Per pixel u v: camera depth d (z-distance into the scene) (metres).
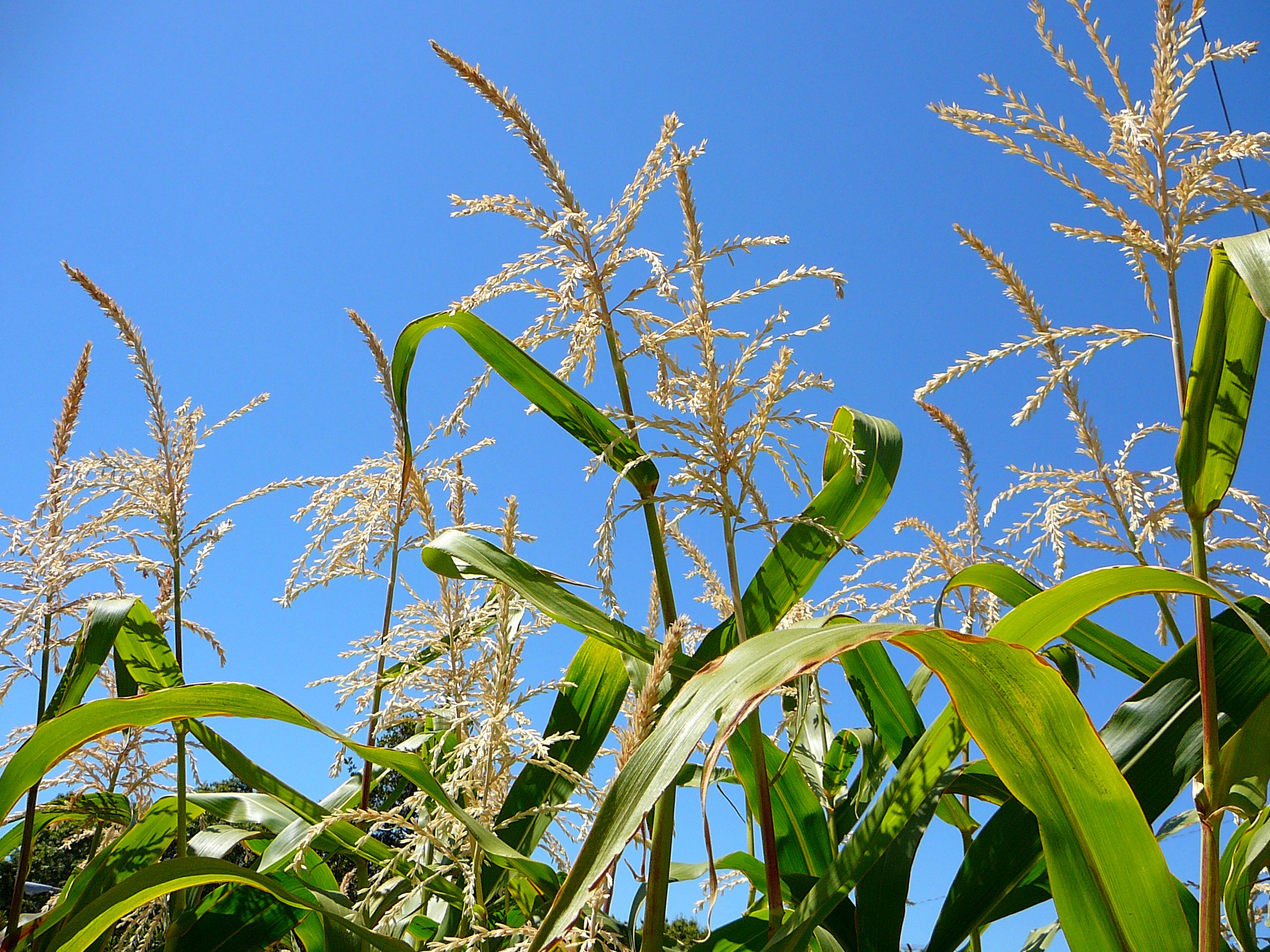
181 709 1.40
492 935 1.39
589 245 1.75
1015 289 1.53
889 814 1.31
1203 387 1.29
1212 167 1.29
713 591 2.30
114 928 1.98
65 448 2.09
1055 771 1.08
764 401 1.54
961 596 2.19
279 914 1.76
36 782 1.41
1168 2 1.34
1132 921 1.08
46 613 1.89
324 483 2.28
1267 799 1.18
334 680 2.02
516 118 1.76
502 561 1.69
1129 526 1.53
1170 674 1.39
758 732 1.46
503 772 1.71
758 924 1.63
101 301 2.04
